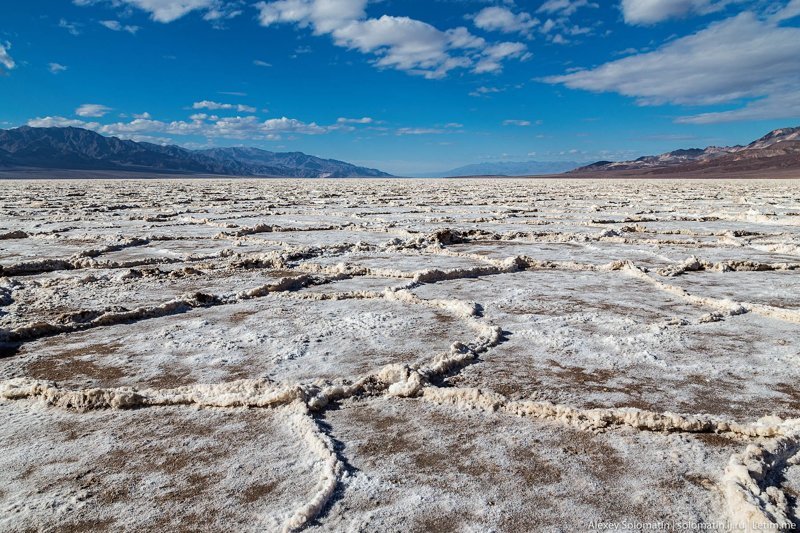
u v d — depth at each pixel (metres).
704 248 10.21
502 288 6.75
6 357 4.27
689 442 2.90
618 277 7.50
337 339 4.65
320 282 7.16
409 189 40.28
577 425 3.08
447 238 11.03
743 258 8.90
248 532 2.20
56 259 8.38
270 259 8.47
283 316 5.42
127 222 15.05
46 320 5.18
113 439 2.98
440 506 2.35
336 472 2.59
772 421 3.03
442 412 3.27
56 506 2.38
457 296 6.30
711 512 2.30
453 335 4.76
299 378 3.77
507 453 2.79
